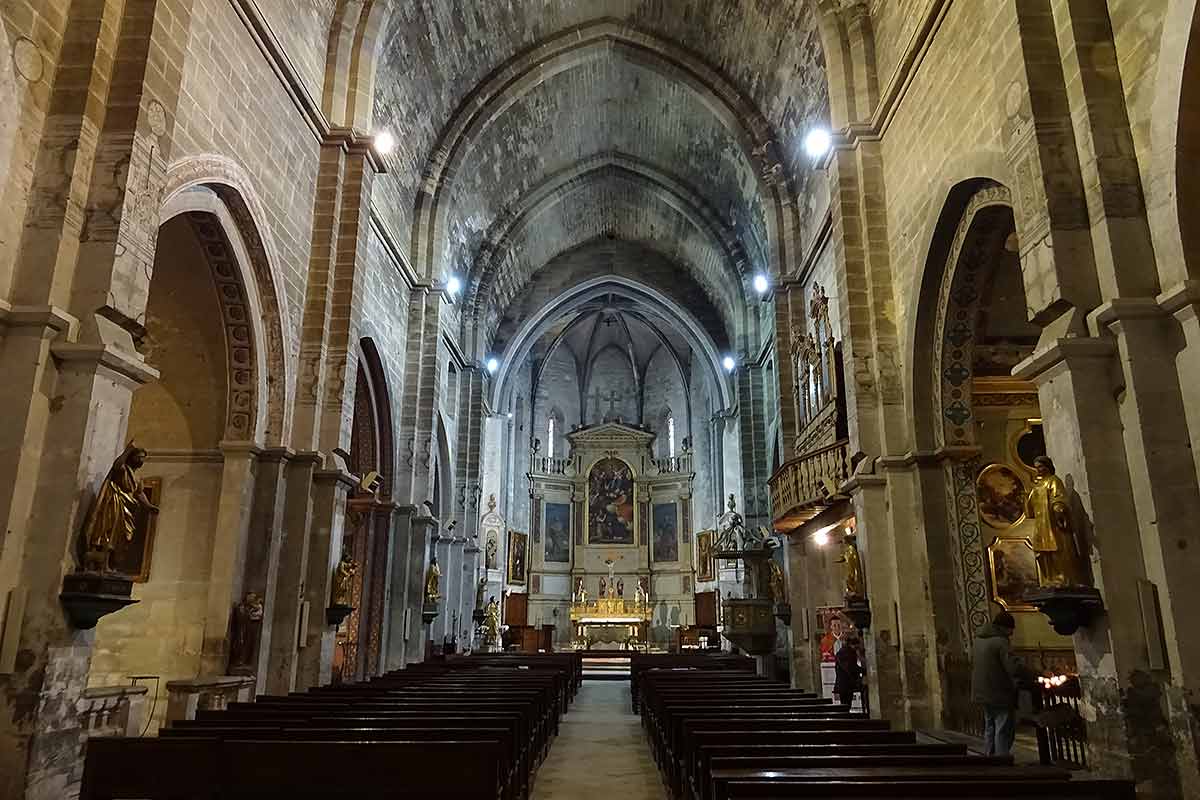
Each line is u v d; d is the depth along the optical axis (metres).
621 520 42.50
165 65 8.63
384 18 15.73
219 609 11.59
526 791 8.93
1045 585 7.41
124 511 7.48
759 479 27.00
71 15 8.15
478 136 23.14
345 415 13.81
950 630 11.80
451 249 25.48
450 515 25.62
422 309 21.61
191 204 10.50
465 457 27.62
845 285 13.76
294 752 5.58
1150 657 6.70
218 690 10.68
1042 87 8.19
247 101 11.77
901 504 12.57
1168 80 6.87
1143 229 7.33
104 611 7.27
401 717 8.02
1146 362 7.00
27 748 6.68
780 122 21.22
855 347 13.45
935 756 6.00
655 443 43.25
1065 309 7.67
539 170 28.34
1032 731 12.55
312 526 13.13
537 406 43.34
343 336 14.04
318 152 14.51
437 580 21.94
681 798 8.12
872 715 12.56
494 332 33.53
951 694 11.55
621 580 41.47
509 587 39.12
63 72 7.96
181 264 11.85
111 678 11.84
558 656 23.73
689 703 10.09
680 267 34.16
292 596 12.52
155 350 12.51
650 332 43.03
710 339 33.41
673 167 28.38
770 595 23.67
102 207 7.82
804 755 6.42
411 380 21.12
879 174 13.91
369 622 19.02
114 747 5.62
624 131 27.80
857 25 14.85
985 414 14.67
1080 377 7.34
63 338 7.38
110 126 8.07
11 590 6.87
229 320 12.35
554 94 24.81
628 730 14.95
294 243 13.45
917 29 11.98
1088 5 7.96
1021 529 14.17
